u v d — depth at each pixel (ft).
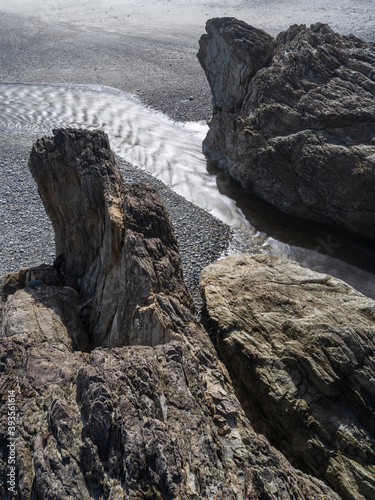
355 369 32.45
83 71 134.51
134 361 23.25
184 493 17.75
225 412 24.03
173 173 81.41
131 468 17.90
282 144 67.10
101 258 39.04
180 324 31.48
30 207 67.15
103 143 42.88
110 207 37.50
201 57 86.99
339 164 61.41
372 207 59.98
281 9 171.42
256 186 73.56
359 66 68.64
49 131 95.91
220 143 82.64
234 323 40.73
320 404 32.58
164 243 37.35
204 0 205.16
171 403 21.98
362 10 154.40
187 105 109.40
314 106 66.08
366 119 62.90
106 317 35.24
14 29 180.14
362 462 29.89
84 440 19.16
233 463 20.88
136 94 116.88
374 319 36.68
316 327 35.94
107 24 184.75
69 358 25.07
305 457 32.24
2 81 128.26
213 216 69.00
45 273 40.78
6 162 79.61
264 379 35.27
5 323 32.55
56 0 229.25
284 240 64.03
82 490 17.67
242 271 48.49
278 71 72.08
